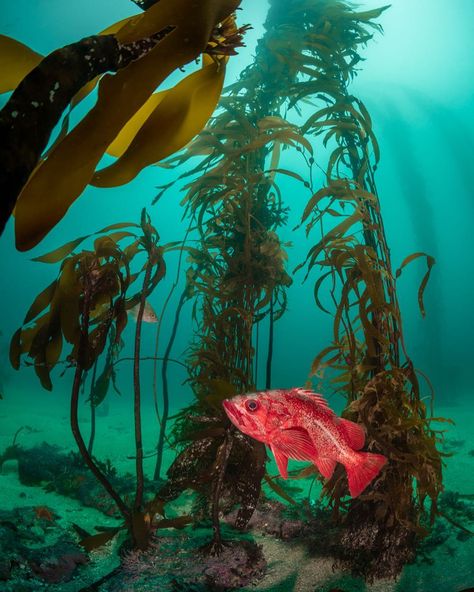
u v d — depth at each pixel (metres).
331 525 4.66
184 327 63.09
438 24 26.02
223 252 5.09
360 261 3.95
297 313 67.56
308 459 1.57
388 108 34.00
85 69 1.29
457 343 48.19
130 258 4.18
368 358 4.25
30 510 5.03
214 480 4.11
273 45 5.05
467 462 7.54
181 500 5.63
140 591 3.67
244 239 5.42
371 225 4.19
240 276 5.02
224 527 4.88
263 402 1.57
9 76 2.05
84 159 1.52
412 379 4.05
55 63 1.22
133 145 1.91
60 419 12.27
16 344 4.02
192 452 4.13
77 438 4.14
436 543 4.38
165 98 1.97
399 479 3.89
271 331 5.11
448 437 9.69
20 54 2.05
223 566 3.94
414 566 4.04
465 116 34.00
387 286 4.22
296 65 4.91
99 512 5.38
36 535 4.61
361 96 32.47
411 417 3.92
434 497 4.01
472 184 44.19
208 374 5.01
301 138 4.46
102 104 1.53
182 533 4.68
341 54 5.02
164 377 6.16
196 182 5.07
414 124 35.75
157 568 3.98
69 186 1.51
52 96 1.19
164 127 1.94
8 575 3.73
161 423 6.26
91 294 4.04
